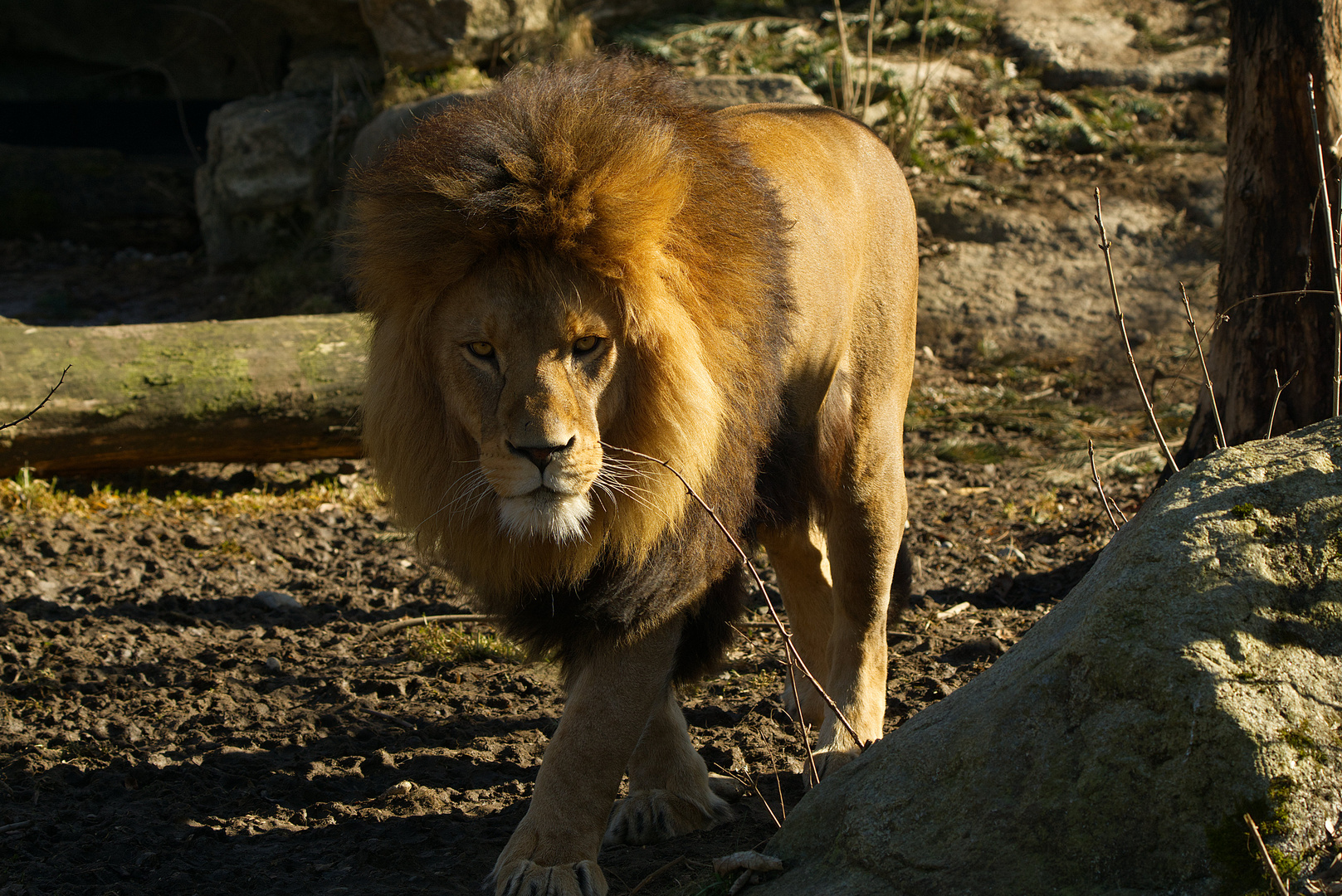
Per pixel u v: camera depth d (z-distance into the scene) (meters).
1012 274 20.80
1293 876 4.05
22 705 8.70
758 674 9.41
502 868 5.60
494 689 9.30
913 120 22.81
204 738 8.23
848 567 7.62
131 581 11.51
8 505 13.23
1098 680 4.46
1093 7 26.75
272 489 14.52
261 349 14.10
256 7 28.73
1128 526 4.98
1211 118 24.00
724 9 26.66
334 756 7.96
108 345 13.75
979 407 17.58
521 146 5.27
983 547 12.59
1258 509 4.59
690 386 5.55
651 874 5.87
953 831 4.60
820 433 7.42
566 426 5.25
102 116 30.92
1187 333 19.23
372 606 11.16
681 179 5.48
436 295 5.52
